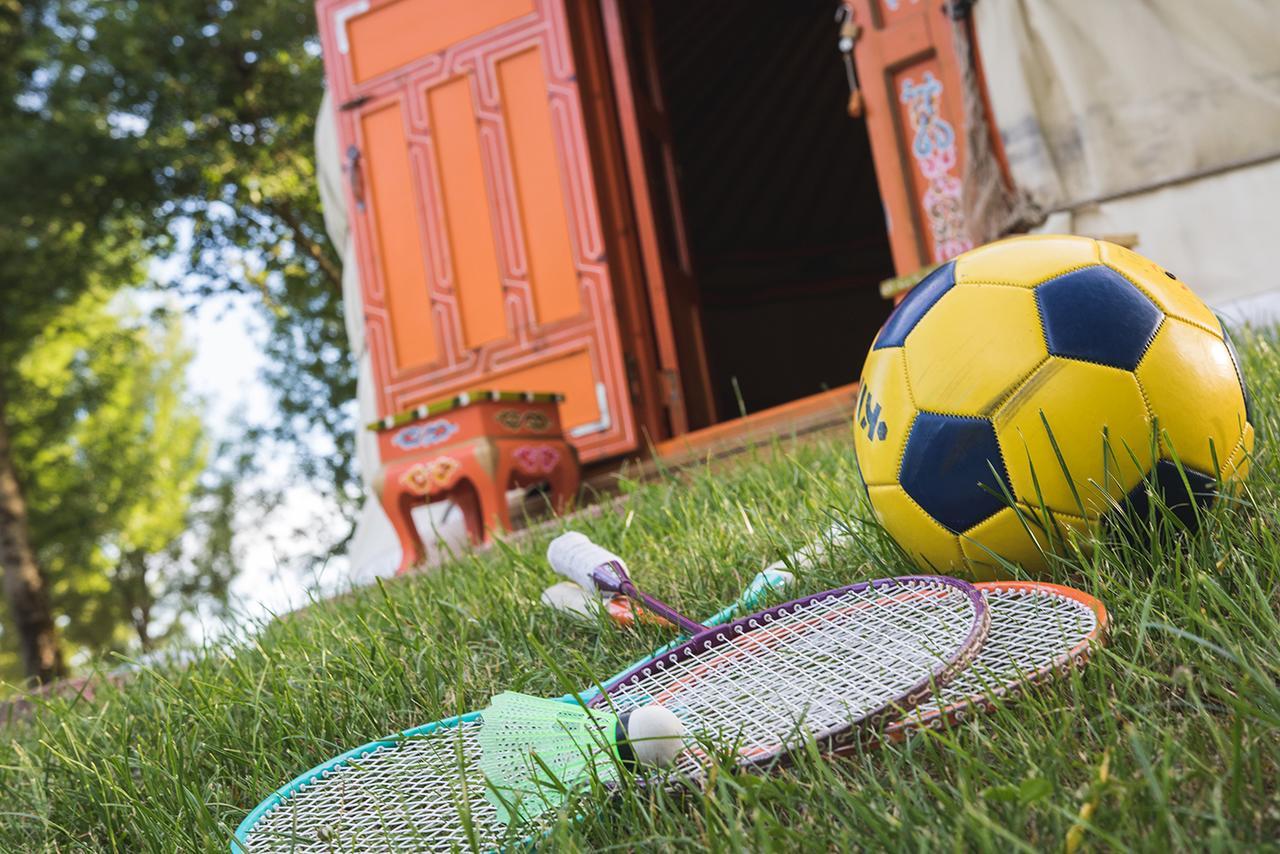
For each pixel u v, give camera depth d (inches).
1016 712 50.8
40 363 797.2
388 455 217.9
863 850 43.3
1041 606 59.5
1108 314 67.6
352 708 83.3
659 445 245.9
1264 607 52.8
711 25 446.9
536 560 110.8
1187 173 210.5
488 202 276.7
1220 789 40.4
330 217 319.0
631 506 123.3
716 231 511.5
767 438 214.2
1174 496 66.8
